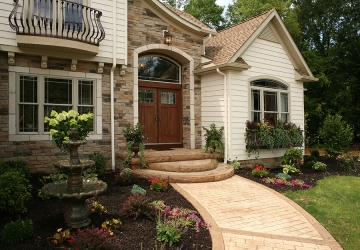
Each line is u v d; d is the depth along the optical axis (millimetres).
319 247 3967
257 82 9648
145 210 4523
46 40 6469
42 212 4613
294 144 9836
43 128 7047
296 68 10875
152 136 9477
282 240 4117
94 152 7539
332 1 20094
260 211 5234
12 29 6496
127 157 7266
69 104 7414
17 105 6766
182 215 4570
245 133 9062
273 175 8219
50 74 7133
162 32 8992
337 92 19812
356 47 19938
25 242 3557
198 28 9398
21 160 6520
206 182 6922
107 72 7934
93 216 4480
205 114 9625
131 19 8438
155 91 9609
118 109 8102
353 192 6859
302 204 5773
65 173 6422
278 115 10234
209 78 9453
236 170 8383
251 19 10352
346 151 11023
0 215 4375
